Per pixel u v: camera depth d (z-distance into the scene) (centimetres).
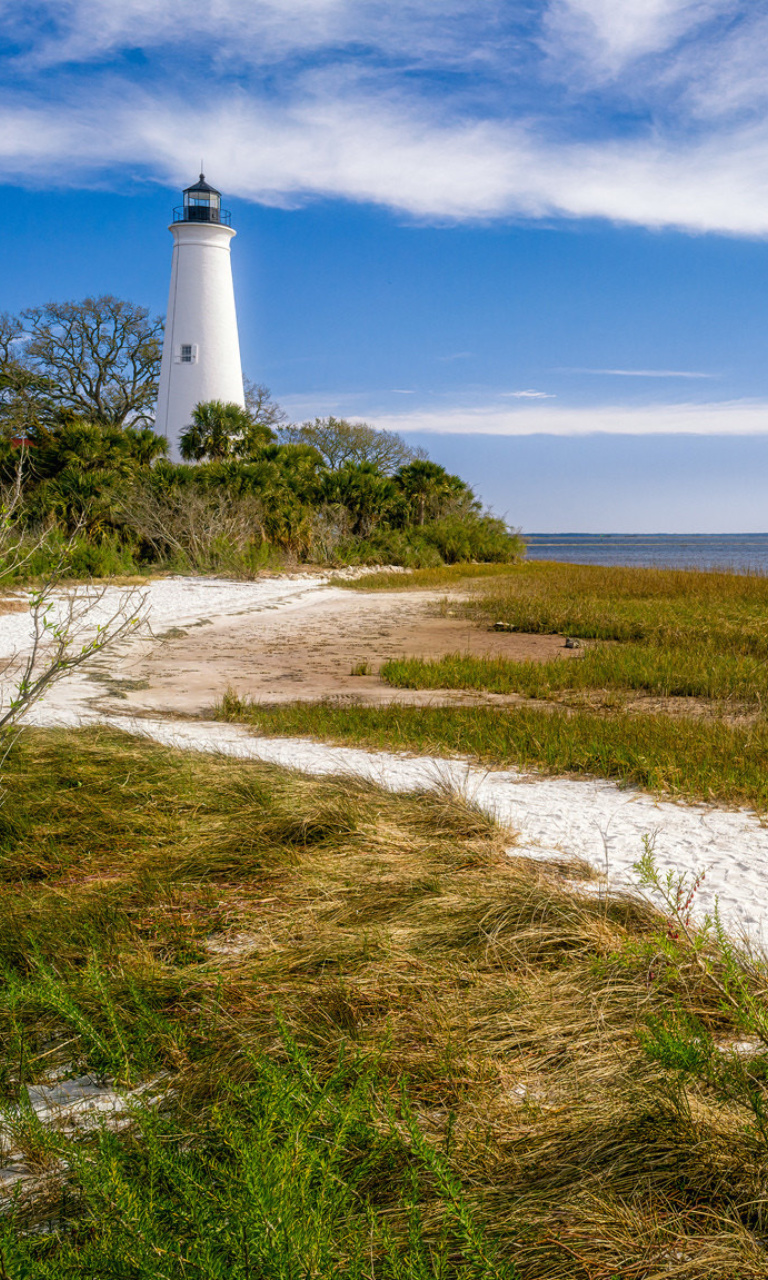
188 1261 165
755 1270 182
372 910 374
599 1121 228
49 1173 219
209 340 3906
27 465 2481
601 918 362
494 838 485
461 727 784
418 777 630
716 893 415
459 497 4253
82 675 1061
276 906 383
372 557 3111
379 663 1225
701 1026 263
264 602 1964
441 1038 272
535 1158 217
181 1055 267
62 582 1842
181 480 2603
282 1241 164
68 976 309
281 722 818
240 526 2608
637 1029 246
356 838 462
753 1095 217
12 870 423
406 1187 202
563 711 884
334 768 650
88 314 4581
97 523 2423
